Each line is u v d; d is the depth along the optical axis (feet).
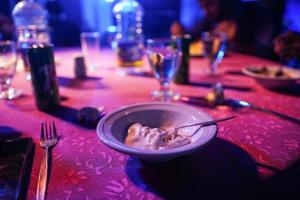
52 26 5.23
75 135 1.17
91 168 0.92
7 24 3.49
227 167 0.91
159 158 0.79
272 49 3.83
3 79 1.82
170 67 1.66
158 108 1.13
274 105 1.51
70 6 7.95
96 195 0.78
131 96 1.71
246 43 4.80
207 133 0.88
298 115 1.36
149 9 7.88
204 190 0.80
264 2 5.02
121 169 0.91
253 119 1.32
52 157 0.99
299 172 0.88
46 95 1.47
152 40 1.66
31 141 1.06
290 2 4.79
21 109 1.51
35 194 0.78
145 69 2.54
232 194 0.78
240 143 1.08
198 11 5.97
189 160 0.96
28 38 2.11
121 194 0.78
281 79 1.69
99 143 1.10
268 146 1.05
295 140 1.10
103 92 1.82
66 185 0.83
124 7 3.31
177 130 1.00
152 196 0.77
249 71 1.91
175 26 3.14
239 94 1.73
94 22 7.82
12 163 0.92
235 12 5.07
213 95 1.56
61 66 2.70
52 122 1.31
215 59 2.36
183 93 1.77
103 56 3.26
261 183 0.83
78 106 1.54
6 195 0.75
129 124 1.06
